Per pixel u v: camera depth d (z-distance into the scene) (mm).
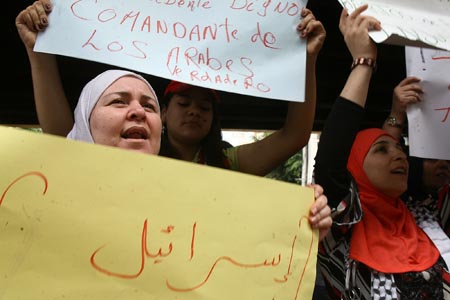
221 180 821
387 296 1059
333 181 1089
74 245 689
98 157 731
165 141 1311
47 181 693
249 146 1382
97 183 722
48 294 663
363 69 1076
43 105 1114
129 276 713
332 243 1154
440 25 1073
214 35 1027
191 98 1279
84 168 719
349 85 1091
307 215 896
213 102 1340
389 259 1108
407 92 1226
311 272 874
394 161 1211
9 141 689
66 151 713
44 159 698
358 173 1248
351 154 1273
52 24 956
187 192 786
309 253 881
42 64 1102
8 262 655
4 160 680
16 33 1793
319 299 1312
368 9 1071
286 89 1022
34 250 669
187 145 1315
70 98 2193
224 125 2984
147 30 993
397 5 1123
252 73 1019
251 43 1040
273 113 2734
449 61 1235
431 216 1332
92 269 692
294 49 1059
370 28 1035
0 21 1731
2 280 648
